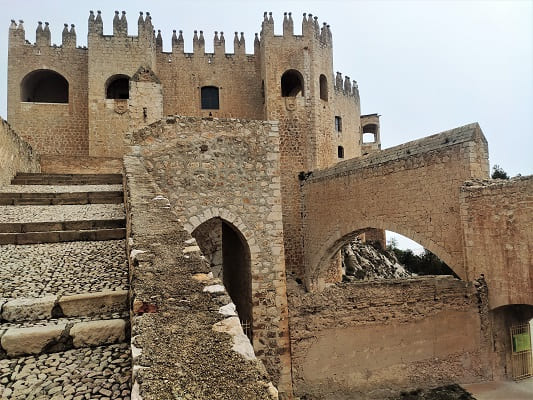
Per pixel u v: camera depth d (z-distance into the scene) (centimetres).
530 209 1062
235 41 3122
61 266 626
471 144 1288
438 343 1166
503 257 1143
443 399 1080
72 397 314
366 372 1104
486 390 1129
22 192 1073
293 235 2411
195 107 3030
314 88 2697
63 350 404
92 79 2700
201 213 1034
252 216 1075
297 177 2509
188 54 3061
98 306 485
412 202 1527
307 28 2744
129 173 866
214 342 293
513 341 1253
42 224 808
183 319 322
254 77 3122
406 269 3847
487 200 1194
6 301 472
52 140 2794
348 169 1936
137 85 2253
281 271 1080
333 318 1097
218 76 3081
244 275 1140
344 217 1966
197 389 240
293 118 2655
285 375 1041
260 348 1041
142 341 288
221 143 1067
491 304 1190
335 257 2506
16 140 1366
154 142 1011
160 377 248
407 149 1567
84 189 1191
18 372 356
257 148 1098
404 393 1112
